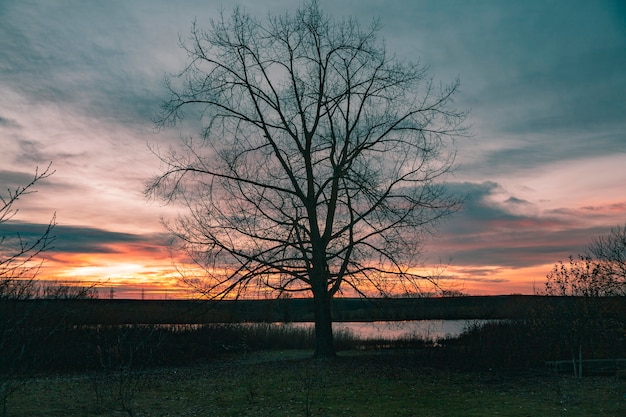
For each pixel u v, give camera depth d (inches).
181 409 465.4
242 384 596.1
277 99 828.6
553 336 760.3
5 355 329.7
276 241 764.0
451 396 509.7
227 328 1198.3
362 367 712.4
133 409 465.1
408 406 463.2
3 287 256.5
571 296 740.0
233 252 742.5
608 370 656.4
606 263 756.0
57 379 637.3
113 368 762.2
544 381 597.9
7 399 478.3
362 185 749.9
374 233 787.4
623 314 736.3
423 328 1517.0
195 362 891.4
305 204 816.3
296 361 805.2
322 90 833.5
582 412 432.1
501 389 548.1
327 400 492.1
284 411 447.5
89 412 447.2
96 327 930.1
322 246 783.7
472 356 783.7
